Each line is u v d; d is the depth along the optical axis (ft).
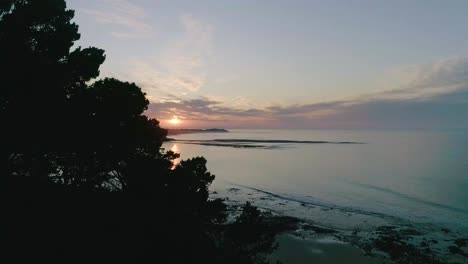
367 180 253.85
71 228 42.83
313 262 88.69
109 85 55.26
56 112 48.55
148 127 57.06
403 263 89.30
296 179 257.14
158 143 59.16
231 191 201.46
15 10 48.70
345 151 575.79
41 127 46.93
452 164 365.61
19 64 46.26
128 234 43.37
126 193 49.98
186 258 42.42
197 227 47.57
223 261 46.09
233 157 453.99
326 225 127.03
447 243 107.24
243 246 54.24
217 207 50.42
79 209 47.47
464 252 98.17
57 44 50.55
